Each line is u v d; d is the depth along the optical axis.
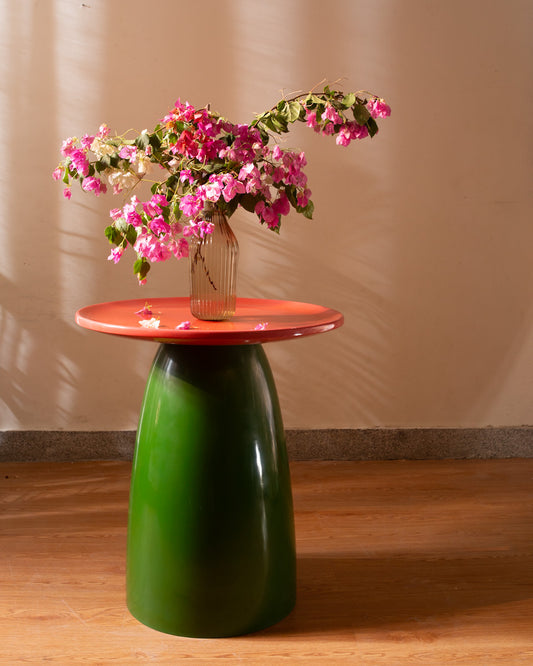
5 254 2.58
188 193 1.51
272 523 1.62
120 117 2.53
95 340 2.65
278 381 2.72
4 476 2.53
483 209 2.66
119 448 2.70
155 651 1.54
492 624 1.65
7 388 2.66
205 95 2.54
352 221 2.64
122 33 2.50
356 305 2.69
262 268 2.65
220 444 1.55
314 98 1.60
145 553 1.62
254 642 1.58
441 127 2.60
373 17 2.54
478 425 2.78
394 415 2.77
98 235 2.59
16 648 1.54
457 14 2.55
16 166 2.54
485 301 2.71
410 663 1.51
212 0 2.50
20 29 2.47
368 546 2.04
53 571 1.87
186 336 1.42
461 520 2.22
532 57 2.58
